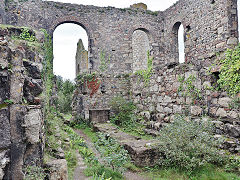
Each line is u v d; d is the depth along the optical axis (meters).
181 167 4.56
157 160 4.97
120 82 11.45
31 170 2.61
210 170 4.39
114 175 4.24
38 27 12.34
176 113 7.48
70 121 10.70
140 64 17.08
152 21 14.50
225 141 5.12
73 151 5.47
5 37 2.85
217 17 10.29
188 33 12.45
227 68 5.66
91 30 13.38
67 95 17.05
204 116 6.33
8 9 11.87
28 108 2.77
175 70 7.59
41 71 3.59
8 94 2.60
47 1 12.66
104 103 11.14
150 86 9.27
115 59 13.73
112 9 13.84
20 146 2.57
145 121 9.14
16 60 2.79
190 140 4.82
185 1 12.60
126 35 13.98
